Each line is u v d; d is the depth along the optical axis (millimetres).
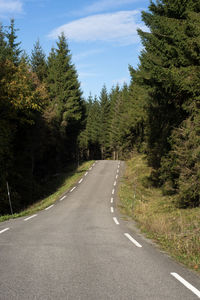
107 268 5496
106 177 34906
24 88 21000
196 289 4480
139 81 18438
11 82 20469
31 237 8656
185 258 6570
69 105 43156
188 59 13625
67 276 4965
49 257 6258
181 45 13492
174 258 6531
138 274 5168
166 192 19875
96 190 27297
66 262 5867
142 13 19766
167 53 15266
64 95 43469
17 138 28422
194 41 12508
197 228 9195
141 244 7941
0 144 20672
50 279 4789
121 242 8156
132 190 26391
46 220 13031
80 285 4527
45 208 18688
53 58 48188
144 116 40031
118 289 4395
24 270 5277
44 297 4023
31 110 27375
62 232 9719
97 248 7281
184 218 11641
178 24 14352
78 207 18922
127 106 60406
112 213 16297
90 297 4055
